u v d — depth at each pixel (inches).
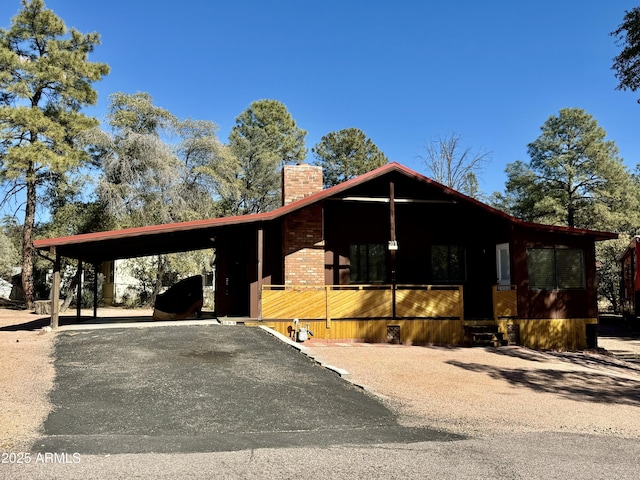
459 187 1299.2
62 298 1182.3
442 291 578.6
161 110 1192.8
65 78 1087.6
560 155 1545.3
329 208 642.8
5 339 462.0
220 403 268.8
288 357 396.5
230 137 1877.5
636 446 226.5
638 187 1583.4
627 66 693.3
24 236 1089.4
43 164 1026.7
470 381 373.4
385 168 578.2
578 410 299.4
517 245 603.5
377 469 183.5
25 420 231.0
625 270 987.9
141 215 1088.2
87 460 184.7
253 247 598.9
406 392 325.7
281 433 226.7
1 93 1094.4
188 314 674.2
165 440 211.2
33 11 1103.0
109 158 1093.8
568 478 180.4
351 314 561.6
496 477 179.0
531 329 592.7
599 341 752.3
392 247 573.6
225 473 174.9
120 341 441.1
